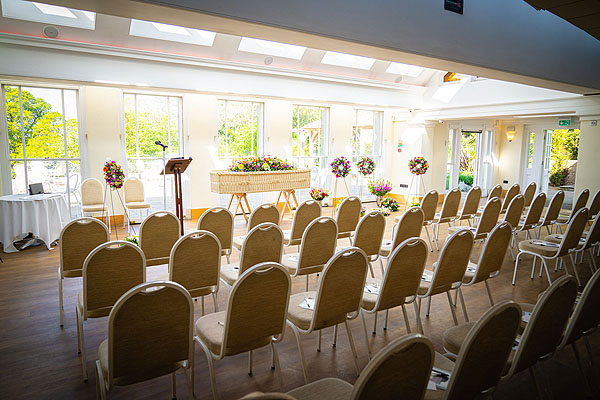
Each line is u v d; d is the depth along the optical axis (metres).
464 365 1.62
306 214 4.52
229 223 4.11
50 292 4.50
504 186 12.91
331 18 3.77
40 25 5.64
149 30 6.38
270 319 2.27
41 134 7.21
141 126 8.13
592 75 6.71
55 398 2.59
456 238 2.94
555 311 1.97
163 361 2.04
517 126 12.40
